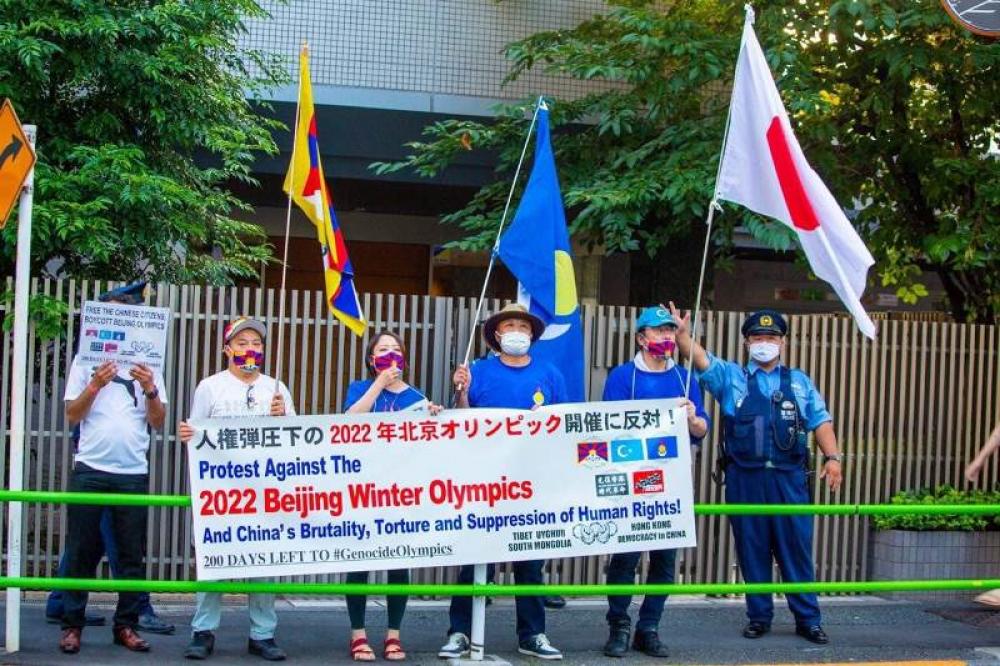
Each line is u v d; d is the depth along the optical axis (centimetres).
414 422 691
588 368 958
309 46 1287
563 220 846
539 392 723
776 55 1035
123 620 721
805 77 1069
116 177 939
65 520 888
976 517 987
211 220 1124
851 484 1004
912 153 1165
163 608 865
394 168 1179
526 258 827
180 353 891
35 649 707
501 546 696
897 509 721
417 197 1429
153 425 714
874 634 834
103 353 684
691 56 1095
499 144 1223
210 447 671
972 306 1196
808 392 802
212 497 671
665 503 711
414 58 1308
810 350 998
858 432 1004
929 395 1018
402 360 720
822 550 998
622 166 1146
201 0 1020
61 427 898
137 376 689
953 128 1177
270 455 677
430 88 1311
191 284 1031
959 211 1145
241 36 1270
